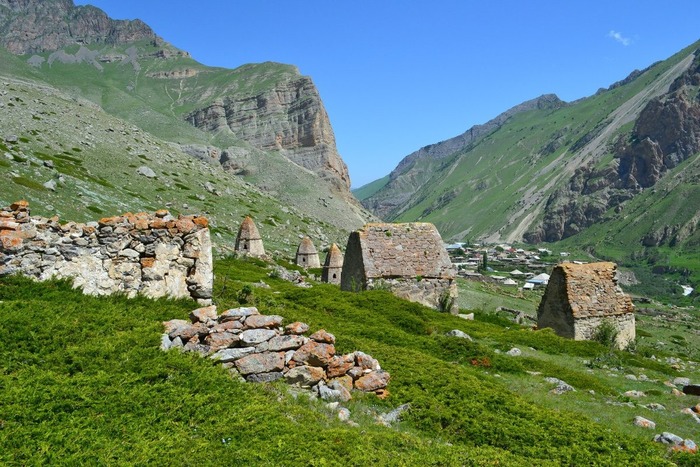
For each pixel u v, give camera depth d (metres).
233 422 9.46
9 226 14.48
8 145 87.69
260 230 115.69
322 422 10.60
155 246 16.58
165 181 120.94
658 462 10.84
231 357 11.98
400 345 20.48
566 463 10.60
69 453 7.68
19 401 8.59
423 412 12.48
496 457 10.21
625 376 21.95
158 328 12.43
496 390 14.81
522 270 196.12
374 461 9.05
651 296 175.75
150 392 9.72
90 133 136.12
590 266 32.06
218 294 22.25
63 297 13.83
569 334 30.28
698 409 16.77
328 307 27.58
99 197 77.19
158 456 8.01
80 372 9.95
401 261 34.28
